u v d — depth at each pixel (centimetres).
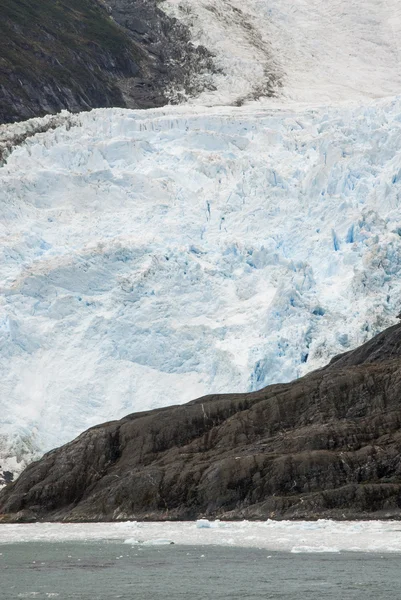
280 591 16562
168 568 19438
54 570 19588
